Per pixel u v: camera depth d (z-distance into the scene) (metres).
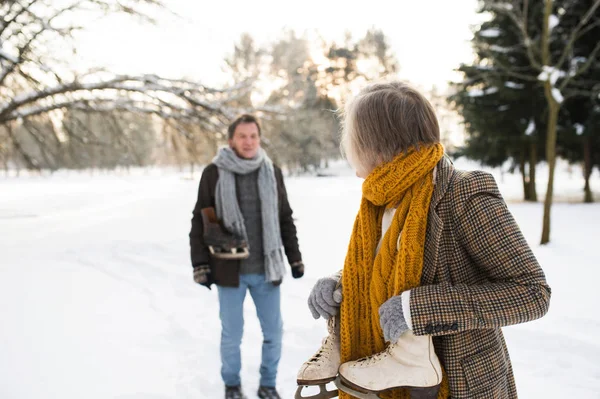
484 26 16.86
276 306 2.96
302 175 32.22
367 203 1.33
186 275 5.91
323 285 1.41
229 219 2.82
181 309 4.61
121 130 11.50
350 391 1.20
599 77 15.45
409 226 1.16
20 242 8.62
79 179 45.31
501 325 1.05
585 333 3.73
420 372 1.13
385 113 1.21
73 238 8.93
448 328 1.06
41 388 2.91
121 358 3.42
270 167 2.99
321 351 1.37
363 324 1.29
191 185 28.64
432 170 1.21
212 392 2.99
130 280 5.73
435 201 1.16
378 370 1.16
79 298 4.92
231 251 2.75
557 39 15.70
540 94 16.06
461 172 1.19
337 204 14.53
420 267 1.15
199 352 3.59
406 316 1.07
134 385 3.01
